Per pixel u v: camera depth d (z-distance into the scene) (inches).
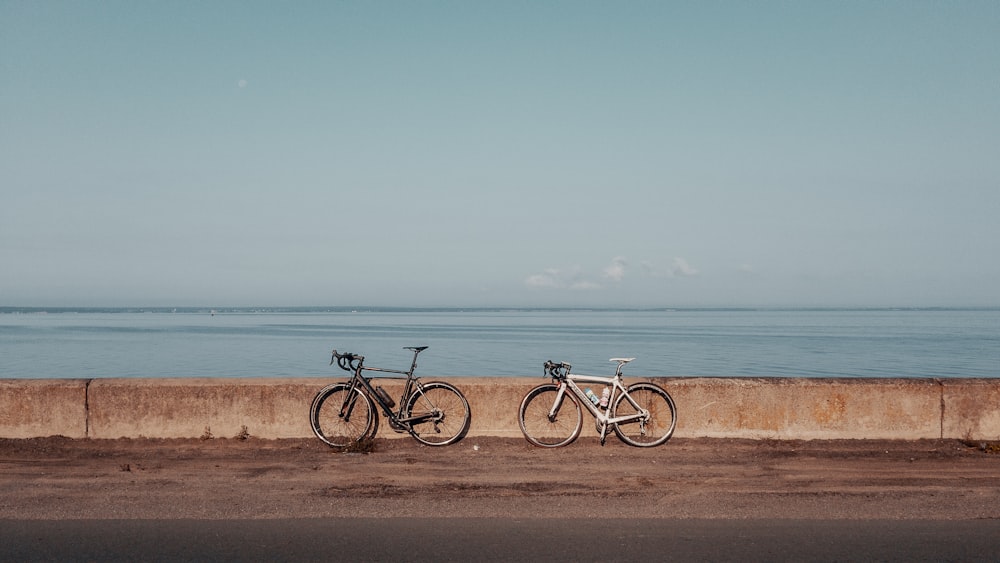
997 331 4517.7
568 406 355.3
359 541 211.8
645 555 200.5
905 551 204.4
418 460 320.2
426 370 1791.3
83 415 356.2
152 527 225.3
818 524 229.0
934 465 309.6
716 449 342.6
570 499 257.6
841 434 355.9
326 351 2491.4
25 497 259.4
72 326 5634.8
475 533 219.3
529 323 7337.6
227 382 360.2
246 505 249.4
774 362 2028.8
